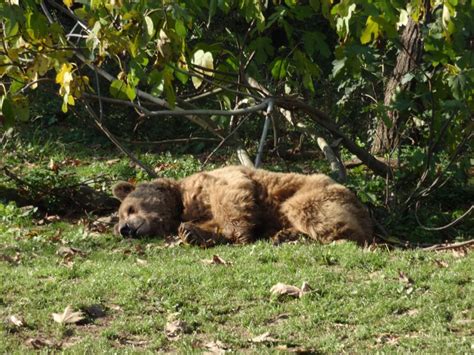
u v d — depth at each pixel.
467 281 10.45
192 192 13.62
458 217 15.09
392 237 13.73
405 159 17.58
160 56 12.23
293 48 15.91
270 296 10.09
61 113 25.45
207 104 24.11
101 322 9.45
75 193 16.22
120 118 24.47
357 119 22.14
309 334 9.00
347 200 12.92
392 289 10.13
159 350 8.66
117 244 13.16
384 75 20.05
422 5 12.42
